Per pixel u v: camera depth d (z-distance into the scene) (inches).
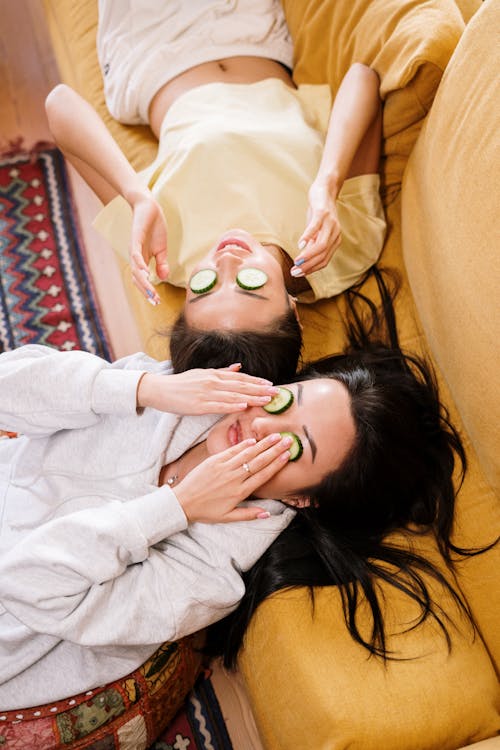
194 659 50.1
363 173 58.6
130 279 61.8
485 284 41.7
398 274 58.9
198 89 62.0
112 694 44.4
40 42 88.8
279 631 43.3
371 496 47.0
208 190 55.8
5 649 43.4
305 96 64.3
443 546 47.4
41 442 49.3
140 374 46.6
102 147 58.0
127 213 57.9
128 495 47.6
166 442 47.2
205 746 52.7
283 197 56.3
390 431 46.4
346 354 54.2
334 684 40.2
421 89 53.6
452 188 46.1
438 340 50.2
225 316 47.6
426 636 43.0
